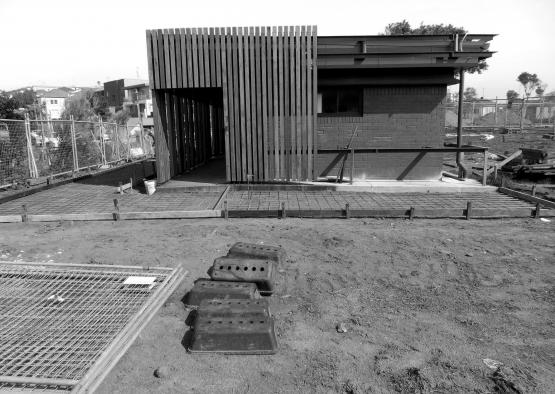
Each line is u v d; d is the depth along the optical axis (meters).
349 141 11.76
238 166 11.19
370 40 11.16
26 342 4.08
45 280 5.41
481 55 10.77
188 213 8.59
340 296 5.16
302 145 11.11
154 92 10.99
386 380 3.56
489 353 3.96
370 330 4.38
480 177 13.19
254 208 9.11
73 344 4.02
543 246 6.83
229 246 6.75
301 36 10.66
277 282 5.49
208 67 10.73
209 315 4.16
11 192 11.57
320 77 11.27
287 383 3.54
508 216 8.64
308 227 7.83
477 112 39.50
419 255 6.40
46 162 14.57
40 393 3.29
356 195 10.52
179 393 3.41
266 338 3.95
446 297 5.13
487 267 5.98
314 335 4.29
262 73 10.78
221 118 20.02
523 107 31.80
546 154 14.73
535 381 3.53
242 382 3.56
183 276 5.50
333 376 3.62
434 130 11.70
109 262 6.10
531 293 5.23
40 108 38.84
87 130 18.02
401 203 9.59
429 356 3.91
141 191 11.70
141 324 4.36
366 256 6.37
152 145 26.72
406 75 11.30
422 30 34.34
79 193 11.52
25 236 7.50
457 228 7.86
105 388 3.45
